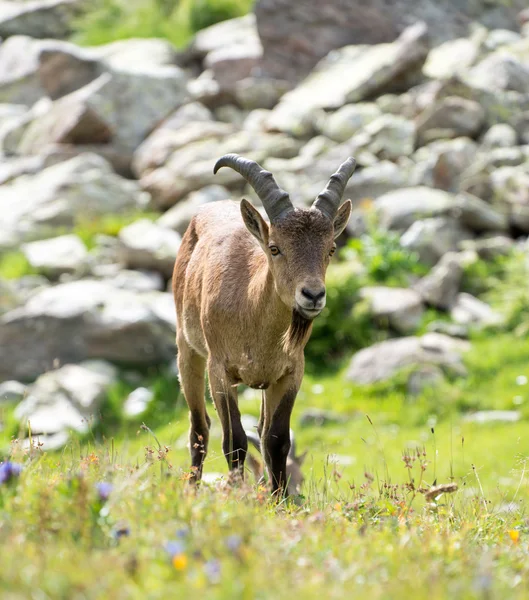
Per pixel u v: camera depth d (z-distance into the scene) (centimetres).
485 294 6212
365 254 6391
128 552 1126
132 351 5812
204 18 10994
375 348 5603
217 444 4691
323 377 5697
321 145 7669
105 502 1288
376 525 1628
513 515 2006
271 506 1712
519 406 5019
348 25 9250
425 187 7075
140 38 10881
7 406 5400
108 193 7738
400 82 8525
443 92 7881
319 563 1202
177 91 8988
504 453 4212
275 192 2059
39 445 1830
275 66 9250
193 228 2600
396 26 9262
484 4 9538
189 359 2542
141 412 5344
